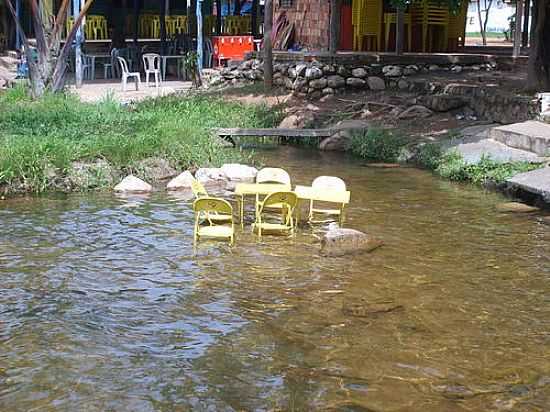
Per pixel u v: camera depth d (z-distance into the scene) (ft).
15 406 19.29
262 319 24.62
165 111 58.03
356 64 65.26
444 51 74.95
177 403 19.52
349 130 54.90
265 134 55.11
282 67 68.13
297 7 78.89
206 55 88.58
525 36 86.38
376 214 37.17
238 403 19.51
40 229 33.91
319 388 20.24
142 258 30.32
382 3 72.64
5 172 40.09
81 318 24.59
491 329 23.91
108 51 93.30
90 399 19.66
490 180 42.14
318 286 27.50
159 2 100.37
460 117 55.72
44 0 62.13
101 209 37.40
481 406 19.35
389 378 20.77
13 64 86.89
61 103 57.62
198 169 45.52
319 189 35.04
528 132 45.73
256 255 30.91
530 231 34.24
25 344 22.70
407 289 27.22
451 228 34.73
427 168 47.73
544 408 19.29
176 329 23.85
